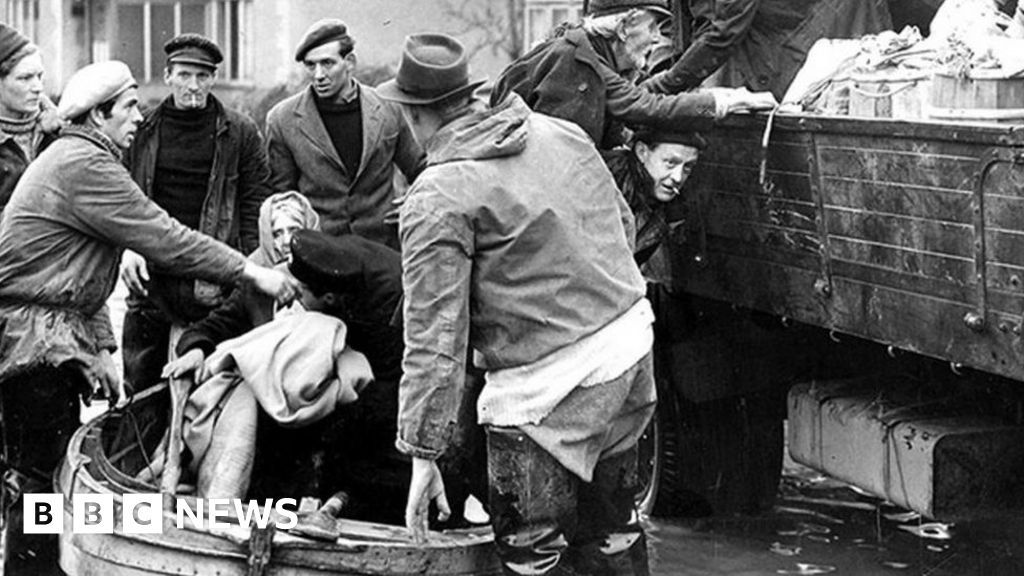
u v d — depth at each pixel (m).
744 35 7.53
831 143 6.31
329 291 6.36
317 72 7.84
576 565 5.85
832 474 7.11
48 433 7.05
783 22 7.73
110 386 7.16
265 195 8.00
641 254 7.13
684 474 7.82
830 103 6.86
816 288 6.54
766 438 7.84
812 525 7.80
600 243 5.63
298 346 6.20
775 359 7.63
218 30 21.70
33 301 6.90
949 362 6.05
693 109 6.76
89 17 22.72
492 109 5.61
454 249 5.43
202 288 7.52
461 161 5.51
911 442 6.54
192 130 7.82
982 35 6.46
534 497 5.54
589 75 6.84
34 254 6.87
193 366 6.35
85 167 6.82
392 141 7.98
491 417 5.56
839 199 6.32
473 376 6.04
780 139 6.61
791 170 6.59
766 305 6.91
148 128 7.83
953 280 5.76
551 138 5.63
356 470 6.43
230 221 7.87
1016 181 5.41
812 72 6.95
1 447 7.05
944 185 5.73
